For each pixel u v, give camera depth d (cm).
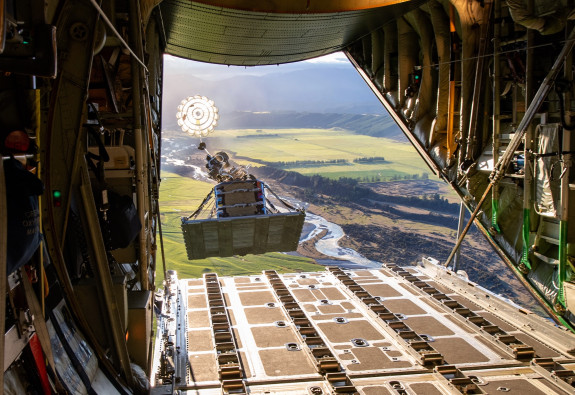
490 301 1234
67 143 597
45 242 576
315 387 841
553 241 1143
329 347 992
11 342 397
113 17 696
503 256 1337
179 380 865
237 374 871
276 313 1168
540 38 1193
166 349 957
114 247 727
